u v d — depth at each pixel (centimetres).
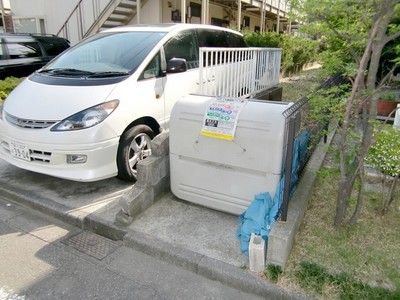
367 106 262
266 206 257
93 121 313
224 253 250
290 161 234
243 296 221
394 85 408
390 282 217
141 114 355
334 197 315
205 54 411
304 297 209
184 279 236
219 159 282
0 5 1242
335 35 244
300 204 271
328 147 274
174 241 264
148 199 308
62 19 1163
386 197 302
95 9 1087
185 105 292
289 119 241
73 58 412
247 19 1692
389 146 269
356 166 253
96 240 281
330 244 251
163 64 391
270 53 670
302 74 1109
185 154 298
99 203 323
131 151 355
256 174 272
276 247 226
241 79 525
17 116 335
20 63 717
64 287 226
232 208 291
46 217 316
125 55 386
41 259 254
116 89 336
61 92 339
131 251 266
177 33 429
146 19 1076
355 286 212
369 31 217
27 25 1246
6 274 237
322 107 282
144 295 220
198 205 317
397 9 200
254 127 262
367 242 254
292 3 224
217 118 274
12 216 317
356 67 250
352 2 199
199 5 1260
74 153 313
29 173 393
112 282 231
